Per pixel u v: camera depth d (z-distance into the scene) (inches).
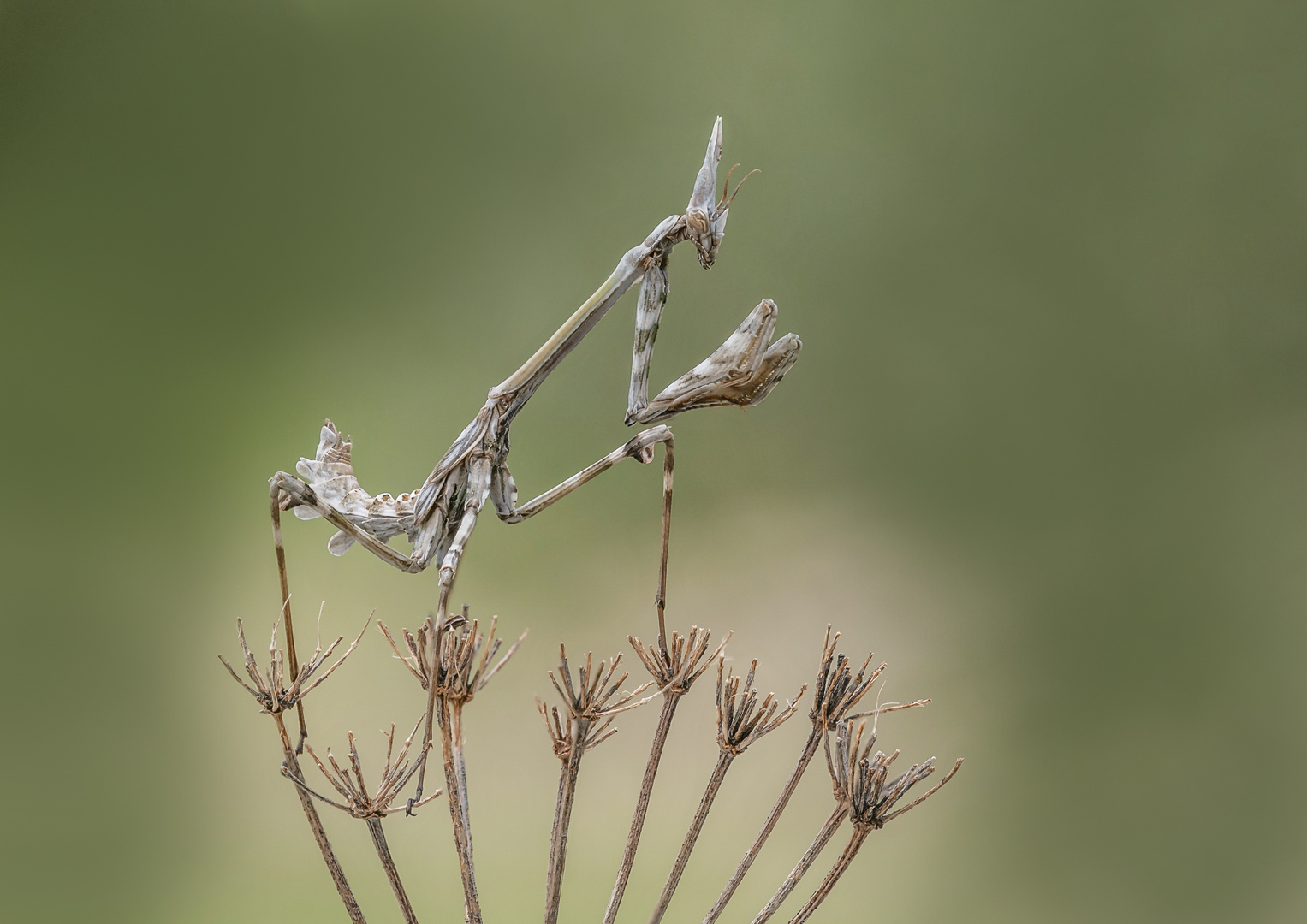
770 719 23.6
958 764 23.5
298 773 23.5
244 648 23.4
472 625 23.3
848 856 23.5
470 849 23.3
